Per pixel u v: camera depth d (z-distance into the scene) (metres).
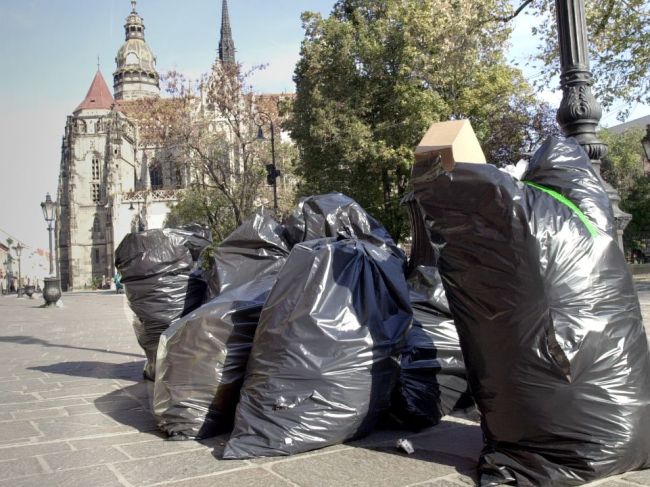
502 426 3.01
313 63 25.73
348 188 25.89
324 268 3.77
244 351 4.20
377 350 3.72
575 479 2.83
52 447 4.02
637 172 39.16
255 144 34.19
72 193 76.31
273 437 3.49
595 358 2.88
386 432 4.03
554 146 3.38
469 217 3.02
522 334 2.89
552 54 15.48
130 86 95.06
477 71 23.17
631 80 15.58
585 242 2.99
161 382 4.26
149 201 69.94
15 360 8.92
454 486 2.93
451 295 3.20
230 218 43.19
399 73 23.25
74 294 50.72
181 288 6.23
